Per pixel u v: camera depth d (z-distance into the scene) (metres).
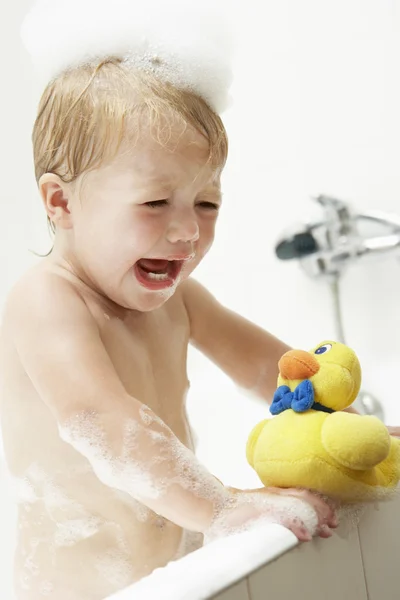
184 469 0.89
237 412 1.67
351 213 1.57
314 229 1.59
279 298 1.85
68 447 1.00
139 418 0.90
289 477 0.81
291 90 1.78
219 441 1.67
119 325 1.04
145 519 1.00
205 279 1.94
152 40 1.05
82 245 1.00
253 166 1.85
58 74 1.08
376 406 1.47
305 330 1.82
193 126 0.98
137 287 1.00
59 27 1.08
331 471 0.80
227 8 1.83
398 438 0.95
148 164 0.95
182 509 0.88
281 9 1.77
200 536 1.06
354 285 1.74
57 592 1.02
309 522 0.76
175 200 0.98
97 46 1.05
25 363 0.96
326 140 1.75
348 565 0.80
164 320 1.13
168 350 1.11
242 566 0.69
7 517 1.34
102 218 0.97
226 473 1.65
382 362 1.71
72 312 0.97
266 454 0.84
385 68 1.66
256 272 1.87
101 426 0.90
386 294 1.70
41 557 1.03
